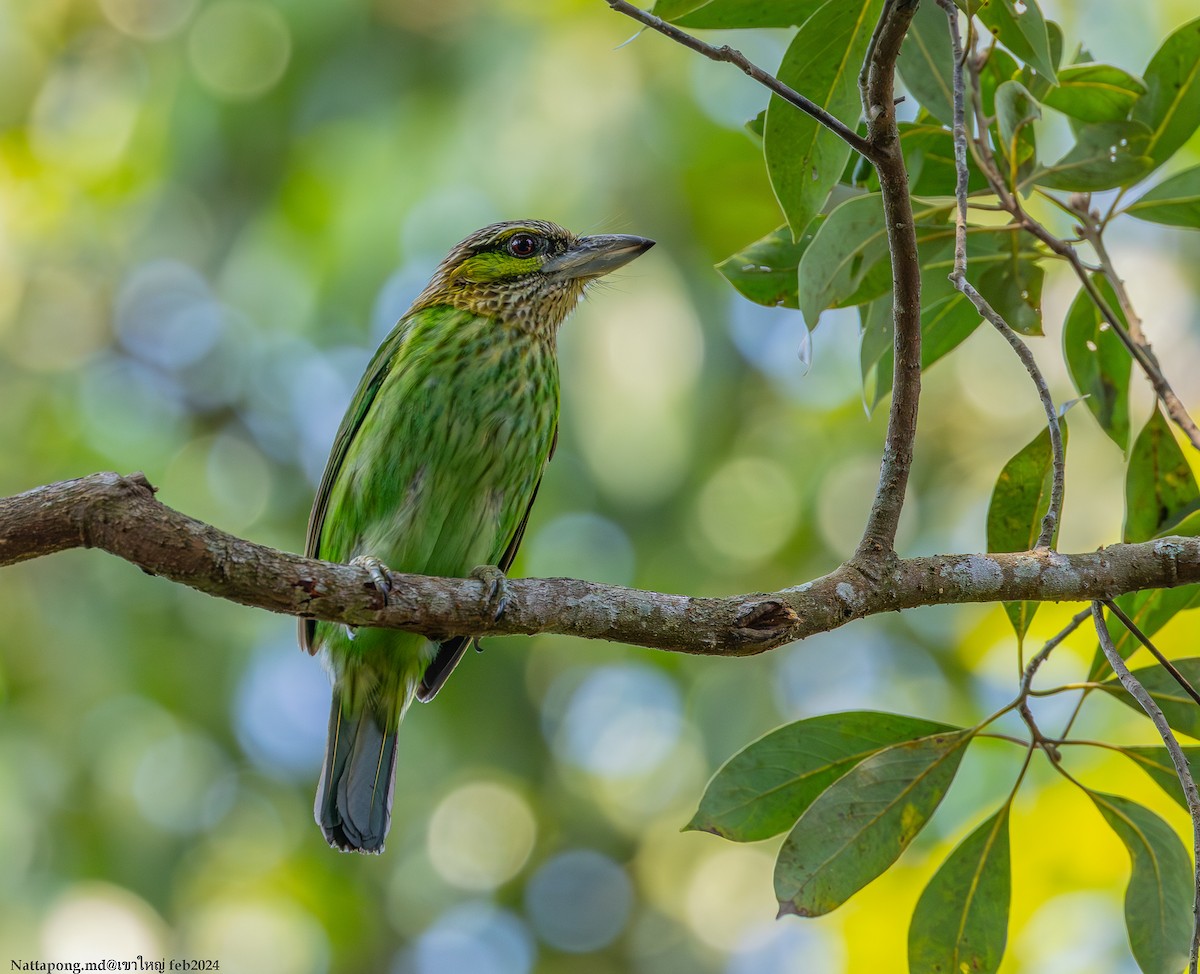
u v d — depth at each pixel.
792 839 5.74
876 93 5.14
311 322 12.49
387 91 12.00
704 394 11.94
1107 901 9.77
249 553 5.36
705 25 6.20
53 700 12.11
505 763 13.01
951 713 12.18
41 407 13.55
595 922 13.59
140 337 13.72
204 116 12.31
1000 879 5.97
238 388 13.68
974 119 6.44
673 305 11.82
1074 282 12.87
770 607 5.70
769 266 6.78
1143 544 5.88
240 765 12.59
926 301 6.89
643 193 11.88
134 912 11.79
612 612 5.79
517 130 11.89
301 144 12.25
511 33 12.02
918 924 6.02
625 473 11.88
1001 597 5.82
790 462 12.73
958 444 13.36
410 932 13.08
